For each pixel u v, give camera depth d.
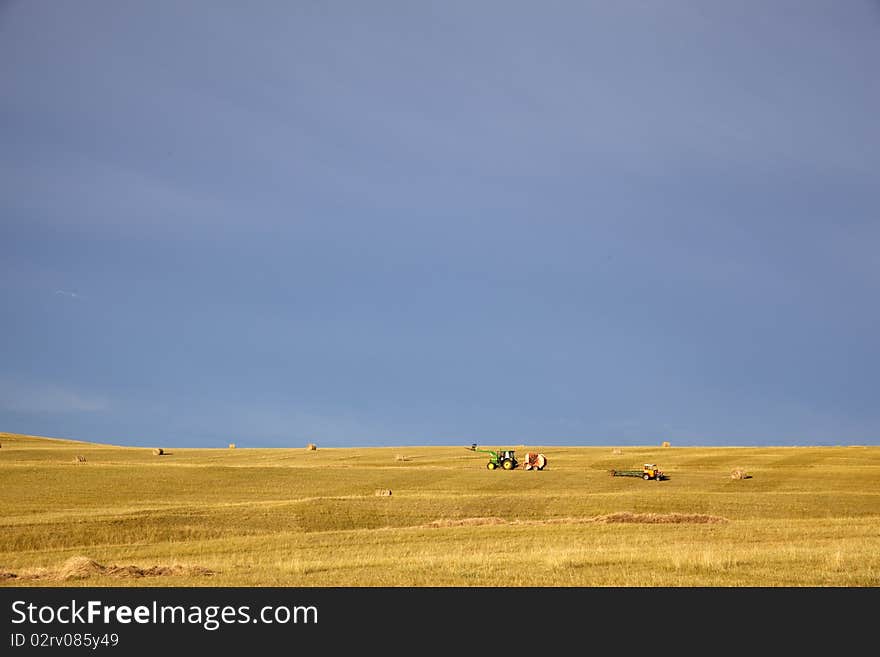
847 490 158.75
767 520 104.75
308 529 106.06
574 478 172.25
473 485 162.12
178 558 75.38
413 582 60.03
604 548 76.12
